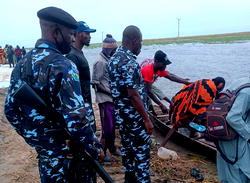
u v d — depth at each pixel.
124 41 3.58
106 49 5.05
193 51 47.31
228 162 3.38
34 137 2.36
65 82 2.22
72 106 2.22
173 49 56.94
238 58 31.27
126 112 3.66
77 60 3.69
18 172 4.81
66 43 2.44
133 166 3.93
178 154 5.94
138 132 3.70
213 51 44.88
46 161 2.40
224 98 3.43
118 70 3.54
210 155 5.64
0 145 5.99
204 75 20.72
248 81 3.32
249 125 3.30
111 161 5.26
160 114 8.24
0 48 27.73
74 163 2.39
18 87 2.37
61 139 2.35
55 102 2.28
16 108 2.38
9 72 19.83
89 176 2.57
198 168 5.22
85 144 2.31
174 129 5.89
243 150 3.29
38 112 2.31
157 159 5.48
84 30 3.90
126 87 3.52
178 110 5.74
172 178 4.81
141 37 3.61
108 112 5.10
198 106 5.55
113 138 5.33
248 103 3.22
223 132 3.29
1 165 5.08
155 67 5.73
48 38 2.38
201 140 6.13
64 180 2.41
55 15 2.33
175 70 23.81
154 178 4.77
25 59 2.39
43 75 2.26
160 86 15.27
